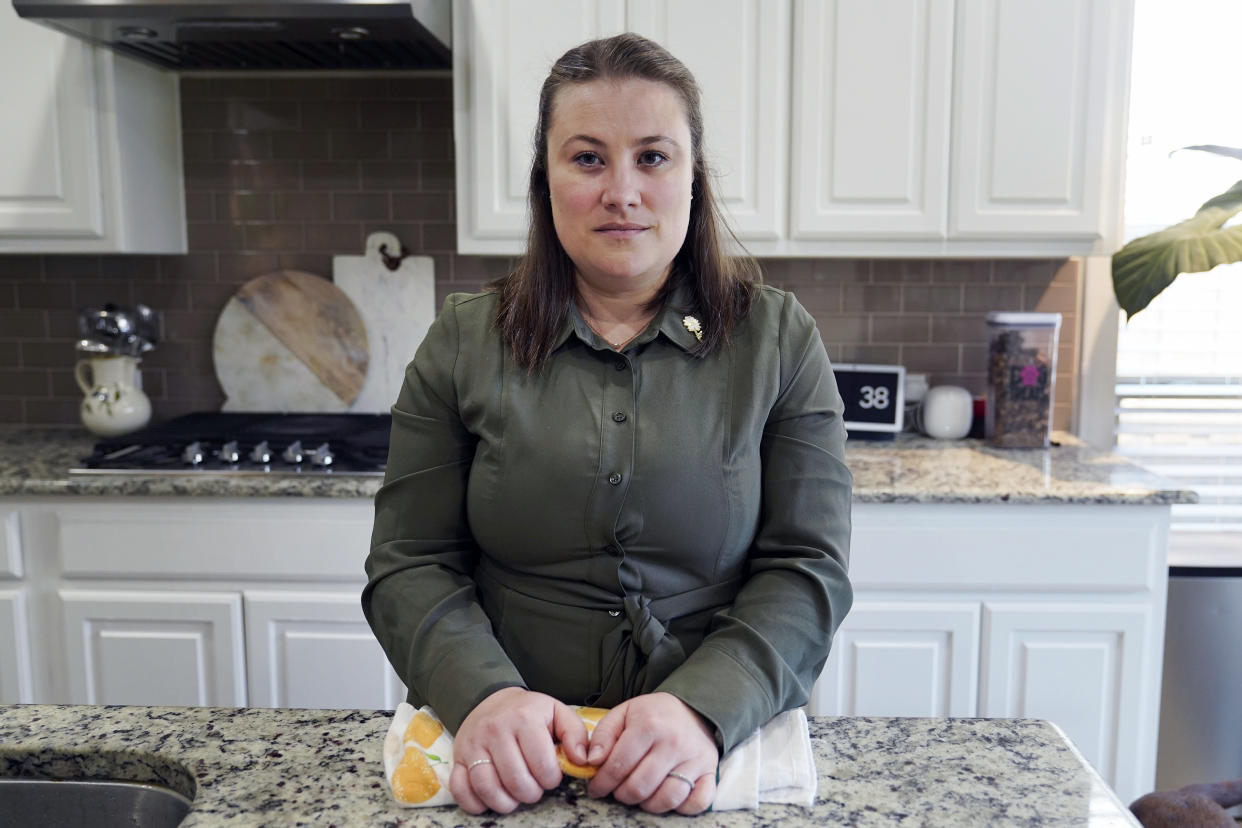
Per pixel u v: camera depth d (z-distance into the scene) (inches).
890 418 96.9
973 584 78.4
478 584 39.6
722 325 37.3
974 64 85.7
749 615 35.2
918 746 33.4
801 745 32.3
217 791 30.3
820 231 88.1
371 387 104.0
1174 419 101.0
